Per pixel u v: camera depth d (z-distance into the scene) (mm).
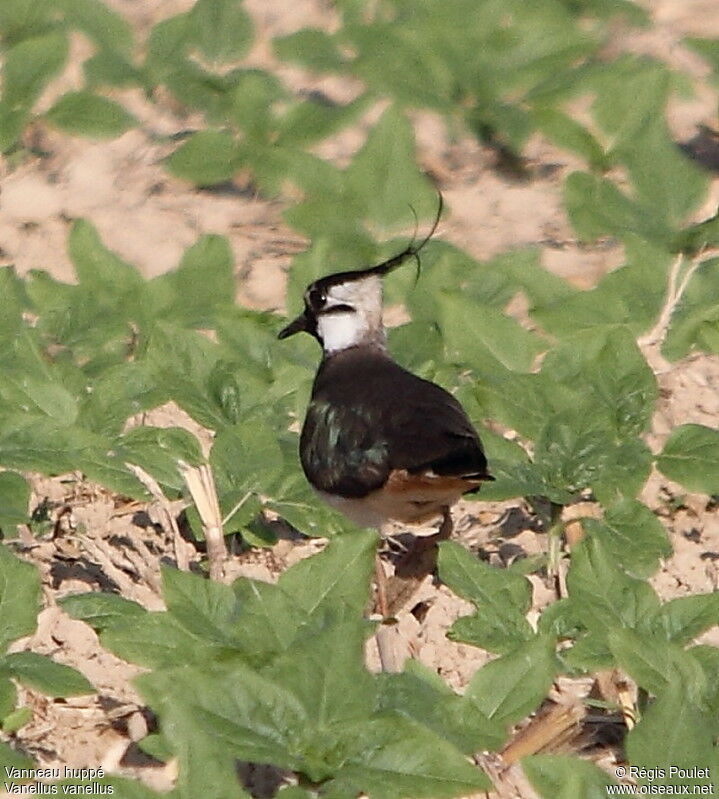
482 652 10344
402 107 15680
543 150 17453
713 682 9062
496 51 17781
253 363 12789
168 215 16312
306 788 8062
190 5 19750
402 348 12531
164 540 11516
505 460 10969
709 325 13164
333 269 14555
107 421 11438
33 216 16234
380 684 8539
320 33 18203
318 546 11539
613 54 18656
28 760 8766
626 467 10859
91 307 13406
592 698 9812
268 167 16234
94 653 10289
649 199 15453
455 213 16312
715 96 18000
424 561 10695
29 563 9523
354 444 10641
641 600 9438
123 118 17094
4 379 11625
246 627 8734
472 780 7945
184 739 7715
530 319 14117
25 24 18406
